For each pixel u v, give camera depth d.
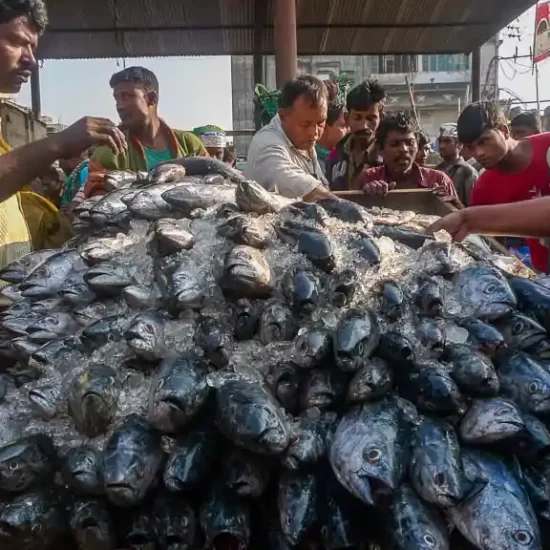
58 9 8.85
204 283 1.68
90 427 1.51
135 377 1.60
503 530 1.26
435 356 1.51
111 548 1.45
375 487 1.31
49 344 1.72
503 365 1.53
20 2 2.55
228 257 1.62
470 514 1.30
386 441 1.35
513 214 2.09
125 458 1.39
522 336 1.61
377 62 28.20
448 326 1.59
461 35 10.02
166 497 1.44
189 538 1.41
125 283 1.79
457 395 1.42
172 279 1.67
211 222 1.88
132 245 1.94
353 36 10.09
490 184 3.67
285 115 3.32
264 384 1.52
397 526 1.30
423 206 3.49
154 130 4.00
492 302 1.64
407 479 1.37
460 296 1.69
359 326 1.46
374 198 3.46
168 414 1.41
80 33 9.66
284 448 1.35
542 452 1.39
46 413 1.59
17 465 1.46
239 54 10.72
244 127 23.58
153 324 1.58
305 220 1.79
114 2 8.72
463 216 2.14
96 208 2.16
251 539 1.47
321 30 9.86
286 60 6.17
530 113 5.54
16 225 2.80
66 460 1.47
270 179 3.20
